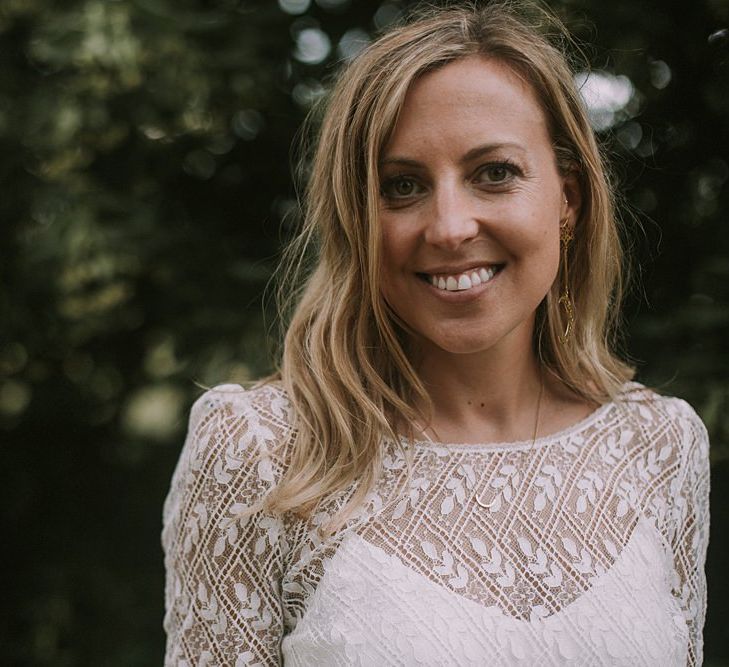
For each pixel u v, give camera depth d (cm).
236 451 159
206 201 322
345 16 312
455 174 150
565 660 152
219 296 311
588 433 172
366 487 157
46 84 293
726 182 291
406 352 171
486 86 150
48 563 361
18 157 294
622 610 156
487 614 150
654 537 166
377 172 152
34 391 341
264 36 303
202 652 158
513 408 170
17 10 292
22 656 351
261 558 157
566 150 163
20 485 362
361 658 147
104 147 291
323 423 160
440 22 155
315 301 168
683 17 277
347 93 157
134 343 331
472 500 159
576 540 159
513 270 154
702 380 270
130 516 365
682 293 292
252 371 297
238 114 313
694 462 180
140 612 356
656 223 276
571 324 177
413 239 151
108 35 271
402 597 150
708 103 275
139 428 351
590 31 271
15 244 303
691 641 178
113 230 290
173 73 283
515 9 197
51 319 313
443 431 167
